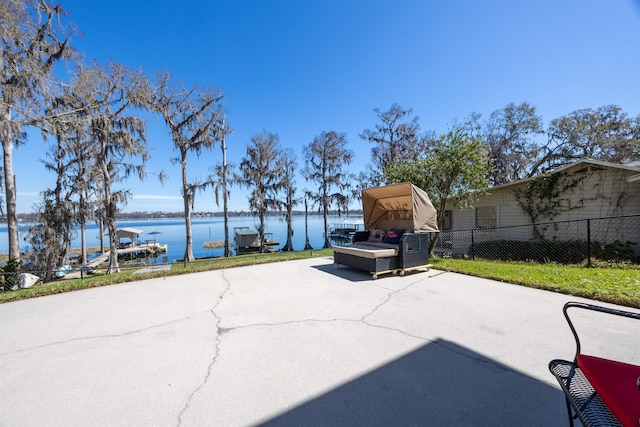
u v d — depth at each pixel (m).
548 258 7.66
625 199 7.69
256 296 4.34
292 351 2.55
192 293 4.64
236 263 7.36
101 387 2.06
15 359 2.51
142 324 3.30
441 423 1.62
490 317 3.23
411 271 6.07
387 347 2.58
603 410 1.20
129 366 2.35
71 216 12.55
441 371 2.17
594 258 7.20
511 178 18.34
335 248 6.61
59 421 1.71
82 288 5.12
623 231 7.72
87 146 11.70
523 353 2.40
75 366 2.37
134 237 27.11
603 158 15.97
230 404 1.84
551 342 2.57
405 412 1.73
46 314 3.74
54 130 8.46
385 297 4.15
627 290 3.80
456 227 11.35
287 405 1.82
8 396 1.97
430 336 2.79
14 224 9.66
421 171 7.82
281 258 8.12
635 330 2.72
